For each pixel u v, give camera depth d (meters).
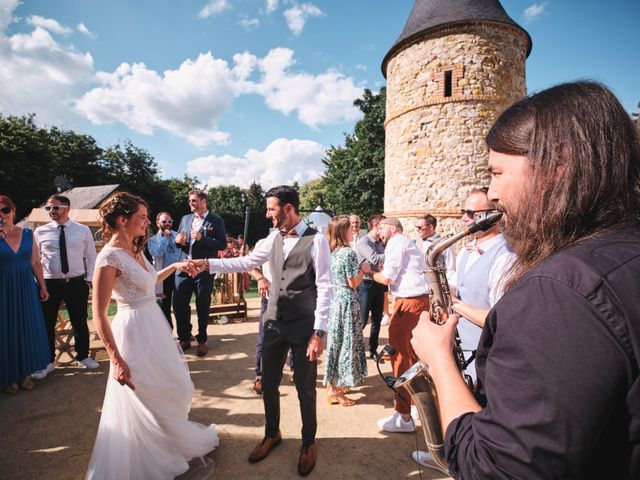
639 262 0.58
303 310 2.62
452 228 11.45
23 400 3.68
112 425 2.20
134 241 2.51
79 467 2.64
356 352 3.60
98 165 41.44
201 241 4.97
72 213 8.85
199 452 2.61
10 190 27.22
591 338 0.53
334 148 29.70
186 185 48.94
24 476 2.54
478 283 2.24
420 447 2.94
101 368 4.54
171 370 2.41
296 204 2.73
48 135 38.41
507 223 0.79
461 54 11.29
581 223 0.67
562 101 0.71
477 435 0.63
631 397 0.53
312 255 2.63
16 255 3.82
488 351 0.76
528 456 0.54
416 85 12.04
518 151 0.74
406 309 3.11
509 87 11.52
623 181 0.64
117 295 2.33
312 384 2.64
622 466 0.55
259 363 3.88
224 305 6.89
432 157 11.75
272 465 2.68
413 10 12.92
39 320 4.02
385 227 3.52
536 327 0.57
